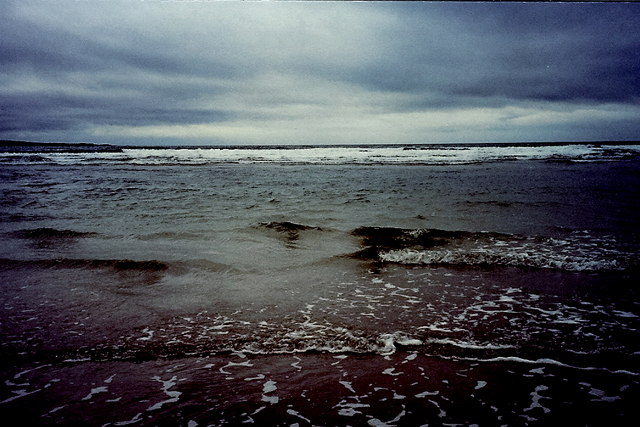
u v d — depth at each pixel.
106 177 17.94
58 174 19.39
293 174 19.62
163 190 13.19
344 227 7.17
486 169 22.06
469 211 8.85
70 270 4.81
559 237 6.40
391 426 2.06
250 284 4.37
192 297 3.97
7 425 2.05
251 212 8.83
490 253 5.48
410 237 6.42
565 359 2.72
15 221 7.82
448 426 2.05
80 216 8.37
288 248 5.88
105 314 3.55
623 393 2.32
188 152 43.72
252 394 2.36
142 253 5.55
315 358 2.80
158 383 2.48
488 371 2.59
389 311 3.62
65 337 3.10
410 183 15.10
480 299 3.90
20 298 3.93
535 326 3.26
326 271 4.85
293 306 3.75
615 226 7.21
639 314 3.47
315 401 2.29
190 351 2.89
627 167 22.19
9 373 2.58
